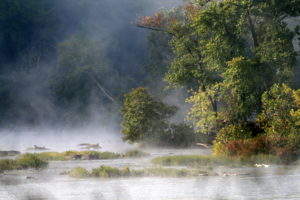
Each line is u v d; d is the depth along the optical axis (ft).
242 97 263.08
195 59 314.55
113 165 179.93
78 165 182.50
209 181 124.77
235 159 182.80
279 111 207.31
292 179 126.21
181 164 178.91
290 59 271.08
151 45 570.05
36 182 131.03
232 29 285.43
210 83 302.45
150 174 143.13
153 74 562.66
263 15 280.31
